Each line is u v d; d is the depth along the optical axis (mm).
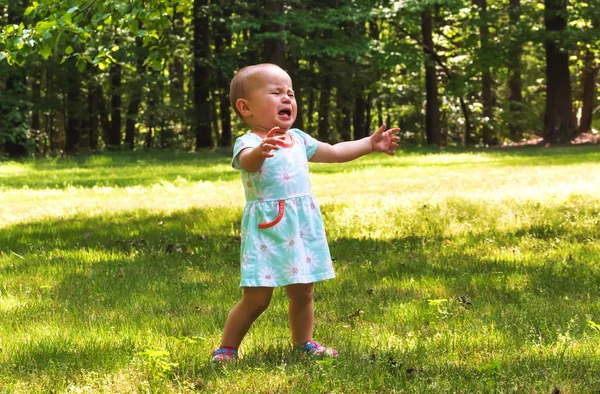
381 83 40344
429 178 17719
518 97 44469
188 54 37125
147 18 9344
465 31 35656
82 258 8430
